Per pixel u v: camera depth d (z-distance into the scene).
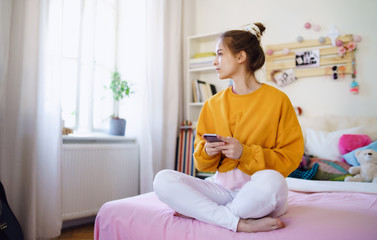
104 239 1.25
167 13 3.03
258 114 1.20
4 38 1.81
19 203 1.86
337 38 2.68
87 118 2.62
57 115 2.03
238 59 1.25
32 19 1.93
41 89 1.99
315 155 2.31
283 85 2.88
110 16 2.89
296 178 2.00
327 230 0.92
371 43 2.57
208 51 3.33
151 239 1.07
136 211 1.21
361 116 2.55
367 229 0.92
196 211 1.04
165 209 1.20
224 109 1.25
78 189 2.25
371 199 1.40
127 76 2.84
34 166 1.87
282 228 0.95
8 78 1.85
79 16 2.51
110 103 2.87
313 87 2.77
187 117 3.13
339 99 2.67
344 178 1.97
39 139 1.97
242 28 1.39
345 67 2.63
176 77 3.01
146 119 2.68
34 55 1.92
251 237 0.92
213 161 1.19
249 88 1.27
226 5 3.27
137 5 2.81
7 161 1.83
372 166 1.89
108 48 2.87
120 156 2.57
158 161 2.85
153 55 2.85
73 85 2.50
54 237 1.97
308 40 2.79
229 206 1.04
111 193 2.49
